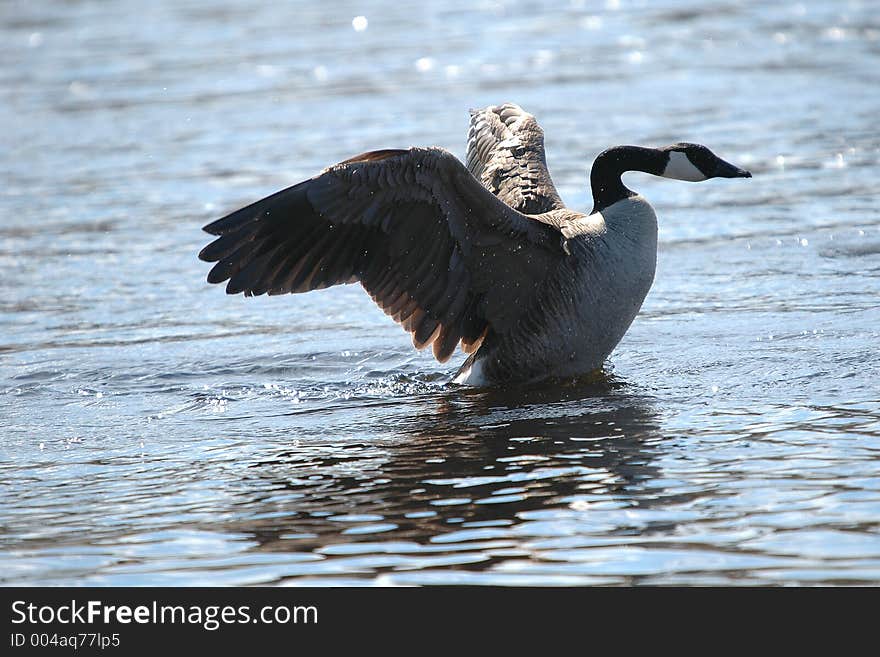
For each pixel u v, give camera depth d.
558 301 12.55
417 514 9.34
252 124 26.52
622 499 9.38
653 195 21.16
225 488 10.20
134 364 14.11
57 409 12.73
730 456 10.14
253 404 12.75
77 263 18.30
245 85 30.58
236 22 40.09
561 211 13.22
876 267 16.47
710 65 30.45
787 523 8.72
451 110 26.64
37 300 16.77
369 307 16.34
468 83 29.62
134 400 12.98
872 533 8.49
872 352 13.01
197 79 31.53
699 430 10.91
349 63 32.84
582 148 23.11
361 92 29.20
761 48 32.28
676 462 10.11
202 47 35.91
